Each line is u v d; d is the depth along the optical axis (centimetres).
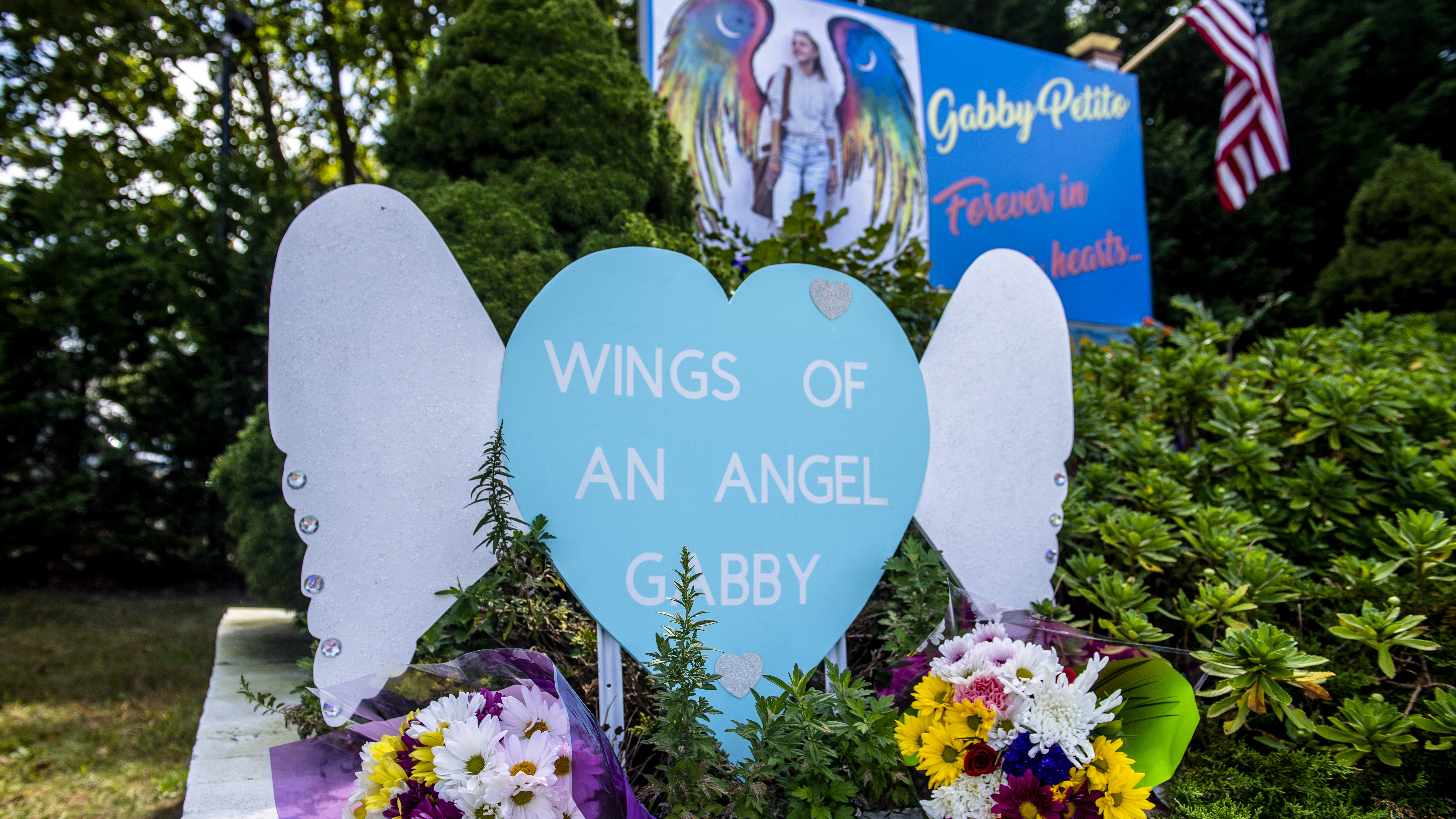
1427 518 261
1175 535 303
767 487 234
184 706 487
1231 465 320
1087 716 181
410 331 214
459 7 1102
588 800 167
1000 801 179
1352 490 302
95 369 895
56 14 1103
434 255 219
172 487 894
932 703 194
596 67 385
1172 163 1279
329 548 201
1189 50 1355
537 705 172
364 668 201
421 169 390
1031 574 271
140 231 1018
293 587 435
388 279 214
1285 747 233
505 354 217
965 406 269
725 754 197
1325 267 1317
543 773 158
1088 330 750
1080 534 299
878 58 668
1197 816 204
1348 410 314
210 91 1348
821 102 639
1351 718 223
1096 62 802
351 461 205
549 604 239
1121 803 178
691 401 230
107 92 1283
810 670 229
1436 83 1356
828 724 196
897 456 252
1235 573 269
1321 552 305
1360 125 1299
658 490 223
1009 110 731
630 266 230
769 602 229
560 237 362
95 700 501
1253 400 341
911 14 1356
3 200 907
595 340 224
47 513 845
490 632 227
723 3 612
